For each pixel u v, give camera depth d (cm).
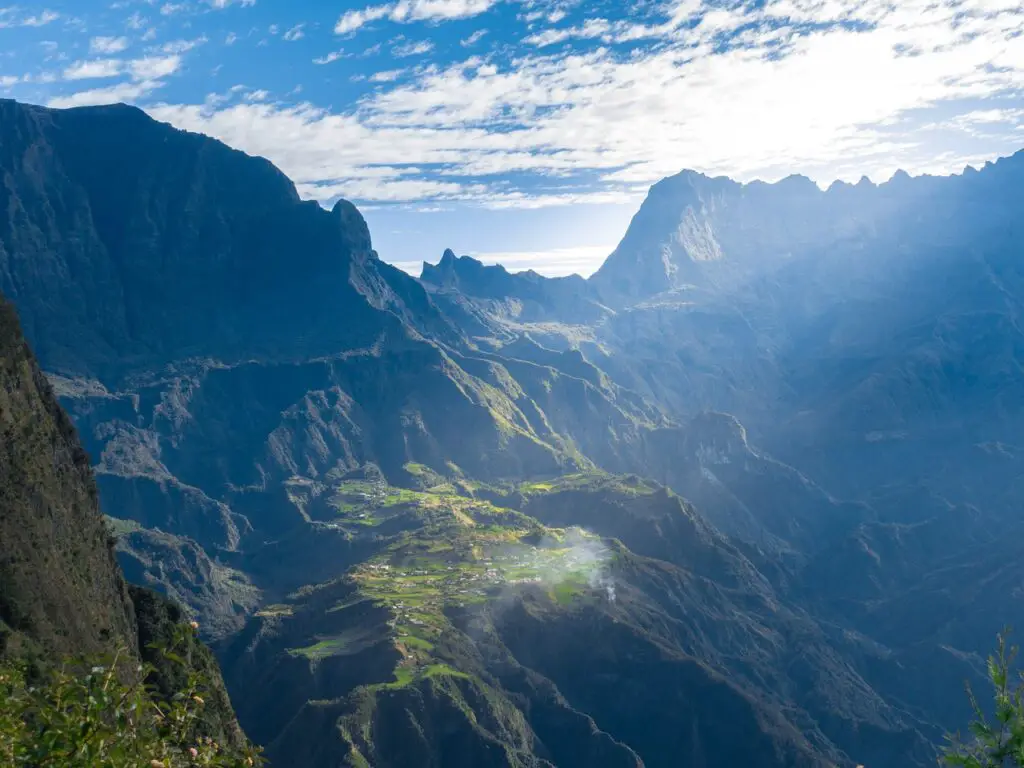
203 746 3039
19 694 3088
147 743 2780
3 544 8050
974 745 2877
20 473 8788
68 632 8019
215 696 8919
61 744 2614
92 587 8950
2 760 2566
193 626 3209
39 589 8062
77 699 2744
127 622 9212
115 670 2842
